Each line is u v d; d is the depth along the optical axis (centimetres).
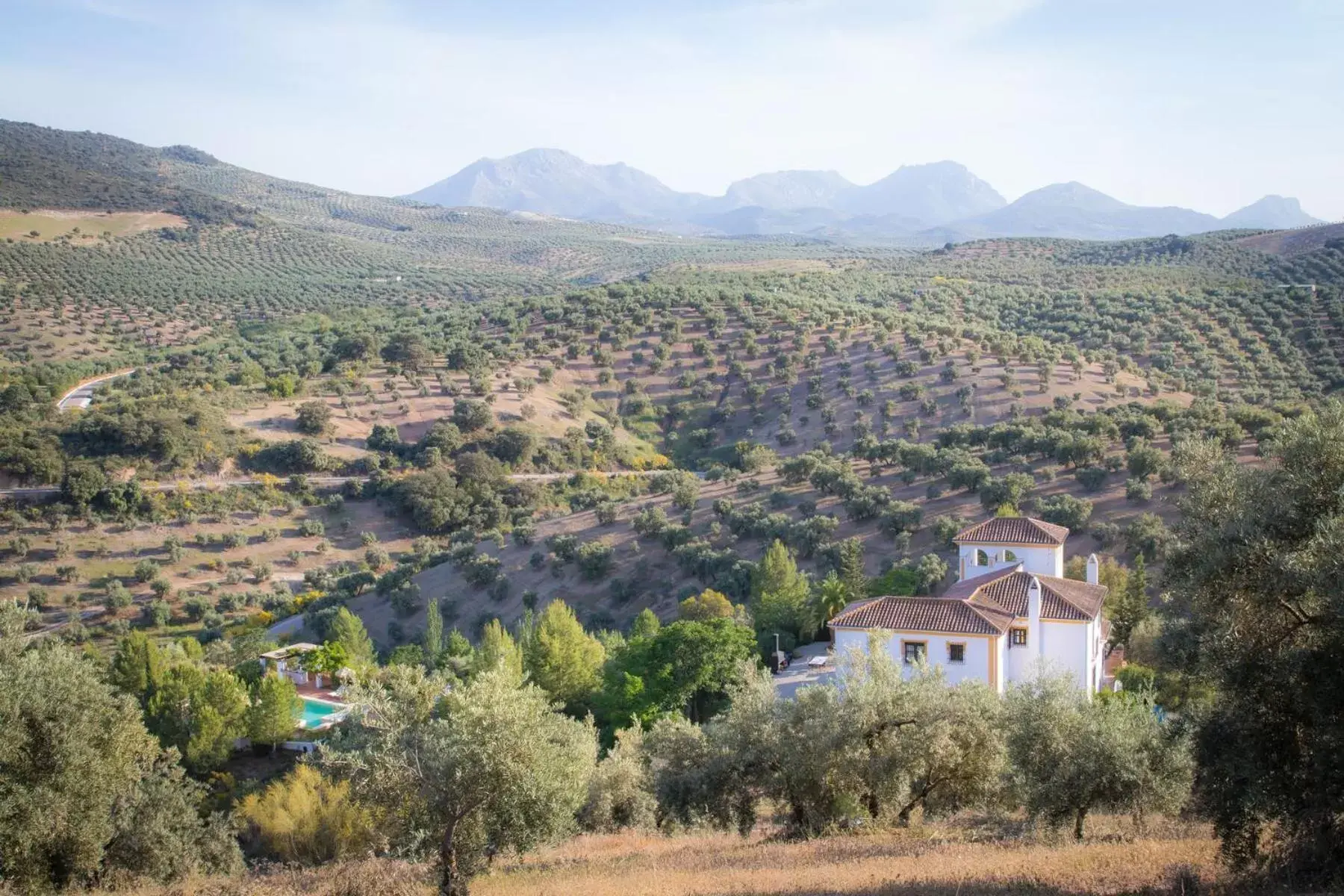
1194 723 1812
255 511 11025
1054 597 4288
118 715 2400
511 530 10588
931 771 2673
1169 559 1797
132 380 14050
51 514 10275
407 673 2131
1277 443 1734
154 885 2642
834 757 2694
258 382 14025
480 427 12812
